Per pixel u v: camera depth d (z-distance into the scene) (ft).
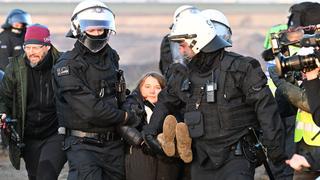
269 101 48.21
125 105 55.52
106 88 54.49
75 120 54.13
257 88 48.11
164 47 76.64
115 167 55.11
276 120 48.26
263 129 48.21
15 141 60.03
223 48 49.29
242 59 48.93
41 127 60.13
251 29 241.35
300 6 51.16
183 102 52.01
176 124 51.75
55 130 60.39
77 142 54.54
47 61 59.41
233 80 48.73
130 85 150.82
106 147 54.70
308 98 40.81
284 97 52.29
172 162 54.60
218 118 49.06
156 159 54.65
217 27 57.57
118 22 237.45
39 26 59.52
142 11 239.09
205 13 58.23
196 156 51.13
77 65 53.88
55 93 55.26
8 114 60.59
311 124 49.24
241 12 245.86
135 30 235.20
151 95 56.65
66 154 56.18
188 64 50.14
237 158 49.14
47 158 59.36
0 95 60.18
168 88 52.24
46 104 59.67
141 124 55.98
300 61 40.91
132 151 55.11
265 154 49.55
